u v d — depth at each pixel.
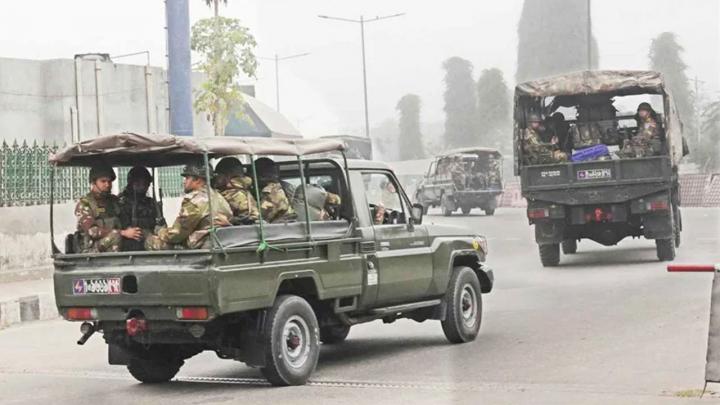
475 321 32.25
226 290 23.70
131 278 24.91
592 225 54.31
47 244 57.19
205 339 25.16
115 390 26.41
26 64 71.75
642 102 55.22
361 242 28.36
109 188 26.98
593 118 57.94
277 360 24.89
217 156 25.58
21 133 71.31
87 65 73.50
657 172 52.06
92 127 73.69
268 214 26.48
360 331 36.19
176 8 40.09
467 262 33.53
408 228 30.39
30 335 39.75
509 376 24.78
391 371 26.86
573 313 35.84
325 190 28.77
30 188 56.56
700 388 21.95
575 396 21.59
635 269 50.25
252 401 23.28
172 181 64.56
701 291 39.84
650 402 20.53
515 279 48.66
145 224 27.91
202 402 23.61
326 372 27.36
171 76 40.41
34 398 25.61
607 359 26.44
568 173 53.47
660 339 29.16
